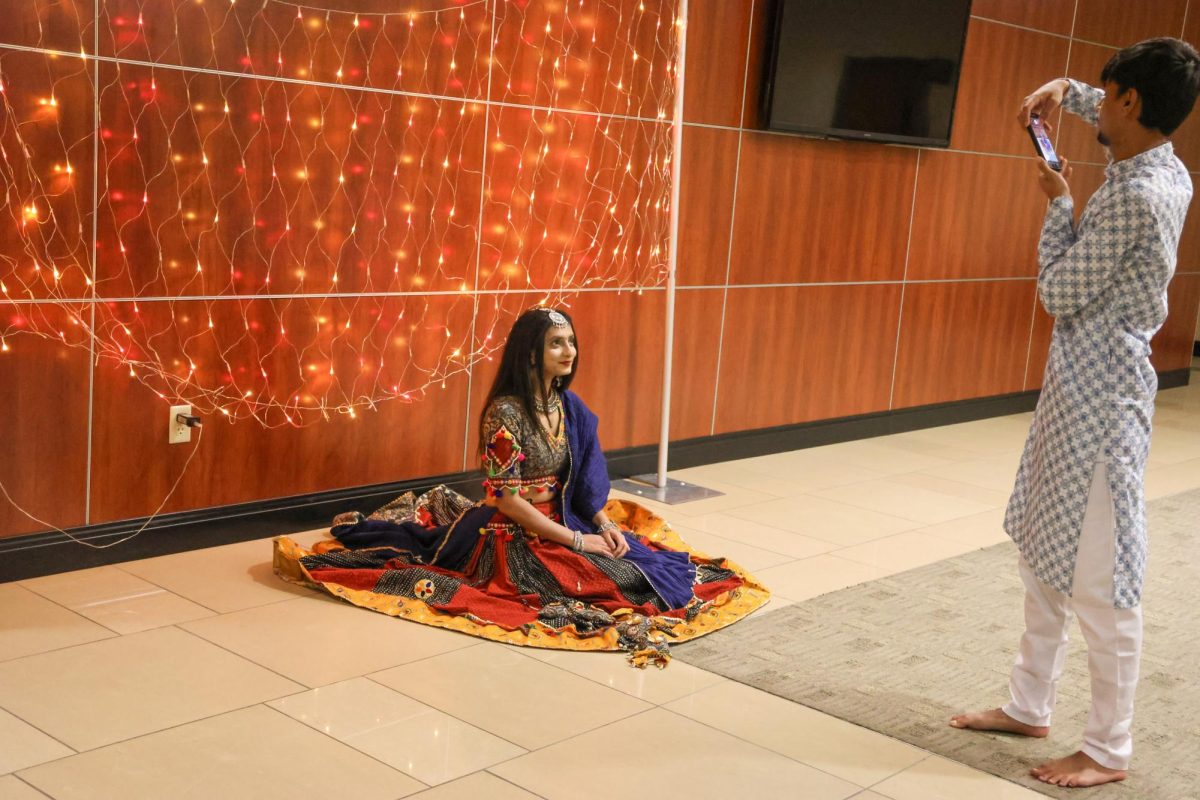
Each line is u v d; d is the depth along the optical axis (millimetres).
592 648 3186
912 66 5652
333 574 3506
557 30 4445
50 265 3361
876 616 3598
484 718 2754
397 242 4129
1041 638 2775
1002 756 2734
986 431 6547
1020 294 6898
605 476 3697
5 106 3205
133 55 3416
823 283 5719
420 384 4305
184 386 3701
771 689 3010
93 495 3564
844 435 6039
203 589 3463
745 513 4652
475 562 3549
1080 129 6969
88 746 2500
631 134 4773
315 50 3797
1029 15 6406
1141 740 2855
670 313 4848
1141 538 2545
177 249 3607
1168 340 8156
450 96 4172
